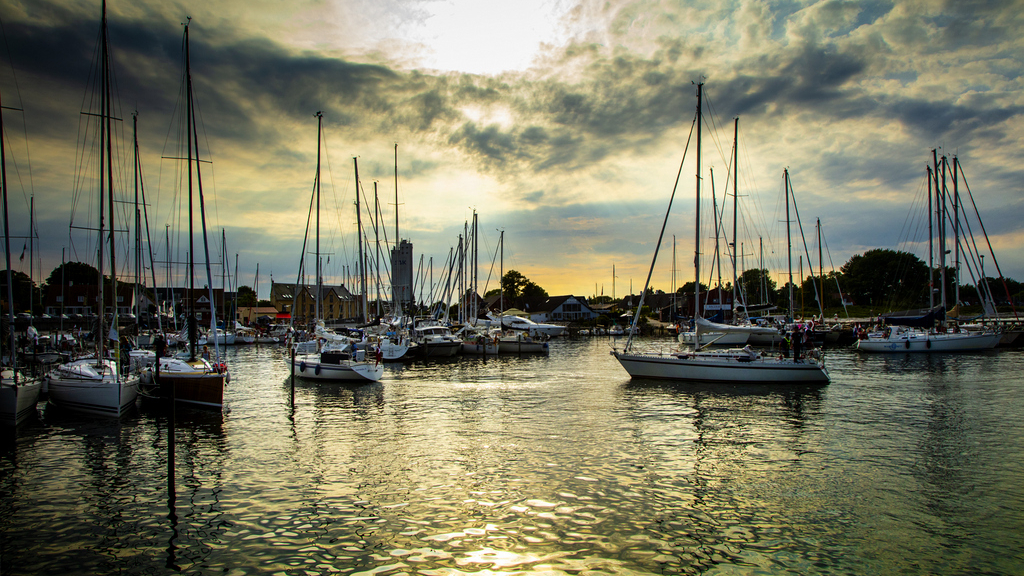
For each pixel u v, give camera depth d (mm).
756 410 23078
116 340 23516
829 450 16906
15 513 12492
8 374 21891
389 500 13023
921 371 34594
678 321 84562
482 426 20344
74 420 21719
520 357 49812
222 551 10617
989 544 10695
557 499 12969
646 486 13812
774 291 100500
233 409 24109
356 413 23031
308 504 12844
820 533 11180
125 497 13406
